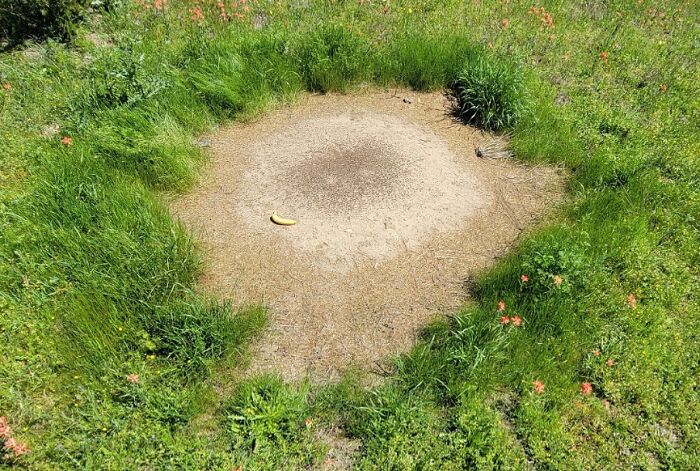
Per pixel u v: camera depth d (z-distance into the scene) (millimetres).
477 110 5012
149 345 3086
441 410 2949
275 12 6586
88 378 3000
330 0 6777
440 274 3688
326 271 3668
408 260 3764
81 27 6066
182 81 5098
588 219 3961
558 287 3324
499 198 4305
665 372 3117
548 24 6512
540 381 3025
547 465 2738
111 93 4723
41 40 5902
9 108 4836
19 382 2961
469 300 3527
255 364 3162
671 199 4203
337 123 5039
